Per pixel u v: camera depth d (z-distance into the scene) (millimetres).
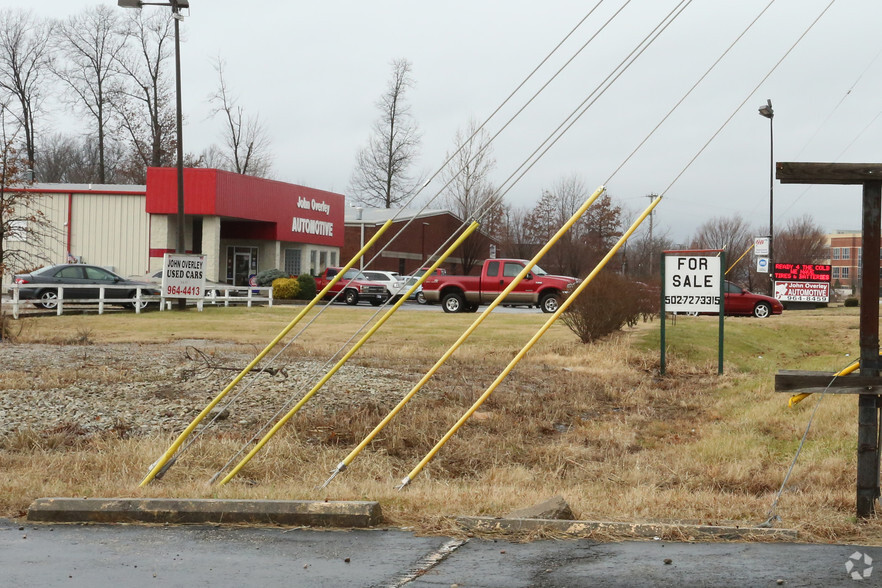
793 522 7766
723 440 14195
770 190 54594
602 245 93000
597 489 10758
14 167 28141
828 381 8031
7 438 12711
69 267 40031
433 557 6703
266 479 10992
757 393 19062
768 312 45156
